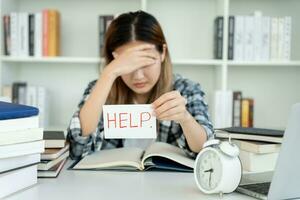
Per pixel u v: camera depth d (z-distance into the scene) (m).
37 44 1.96
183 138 1.20
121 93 1.43
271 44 1.97
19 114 0.69
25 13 1.95
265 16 2.16
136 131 0.90
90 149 1.15
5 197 0.67
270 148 0.91
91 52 2.20
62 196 0.68
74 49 2.19
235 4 2.21
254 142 0.93
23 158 0.72
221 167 0.69
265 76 2.25
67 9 2.18
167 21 2.21
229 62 1.94
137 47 1.24
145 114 0.90
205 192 0.71
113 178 0.83
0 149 0.65
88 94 1.39
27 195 0.69
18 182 0.71
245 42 1.96
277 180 0.65
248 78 2.25
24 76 2.21
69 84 2.22
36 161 0.75
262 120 2.27
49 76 2.21
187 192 0.72
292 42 2.20
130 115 0.90
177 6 2.20
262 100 2.26
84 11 2.18
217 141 0.75
